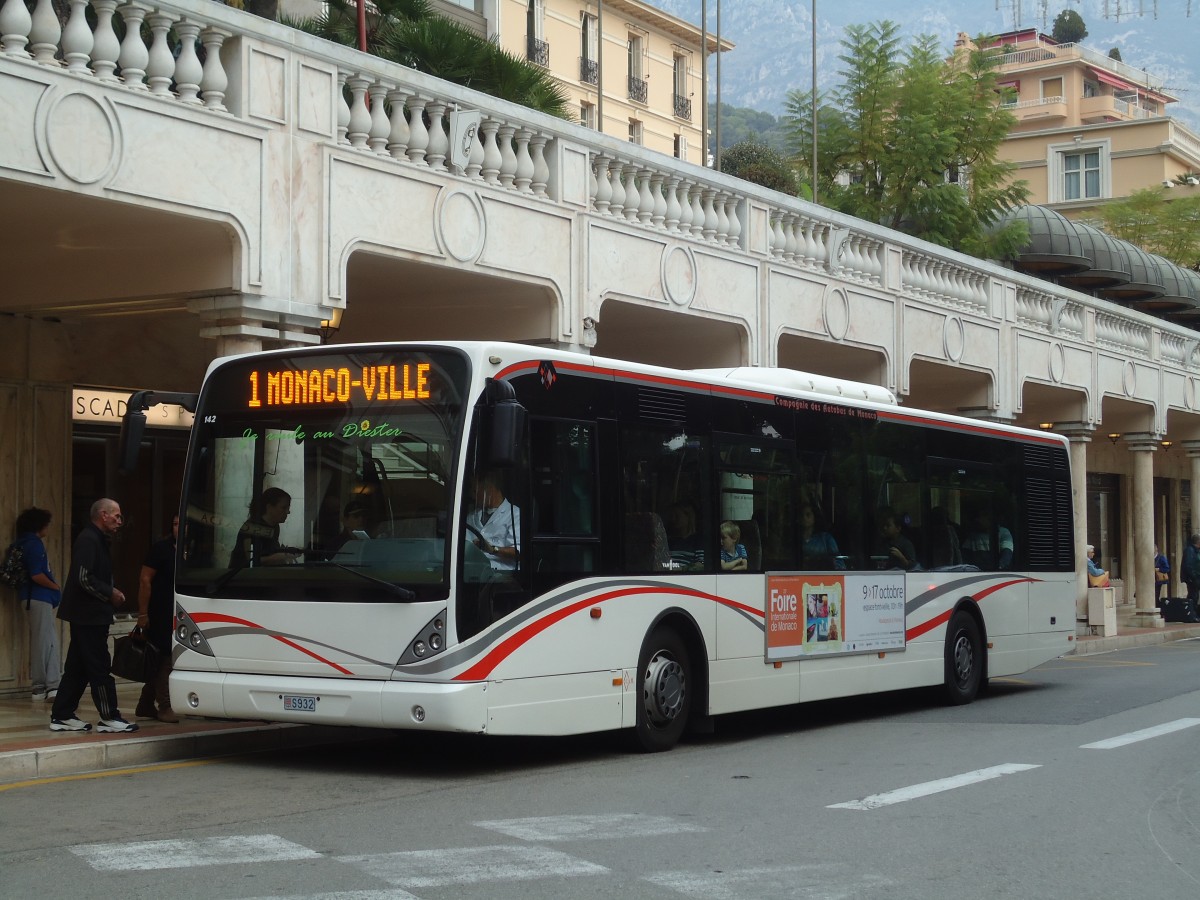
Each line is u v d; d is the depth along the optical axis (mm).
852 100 37125
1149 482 32969
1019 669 17328
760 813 8727
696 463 12234
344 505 10234
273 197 12836
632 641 11336
